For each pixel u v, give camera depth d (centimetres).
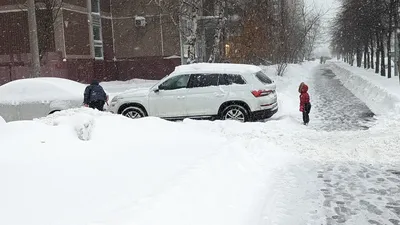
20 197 502
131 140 847
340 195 629
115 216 448
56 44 2644
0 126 775
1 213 459
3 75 2692
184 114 1306
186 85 1312
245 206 559
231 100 1276
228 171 687
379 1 2683
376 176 726
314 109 1684
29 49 2659
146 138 883
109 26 3209
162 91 1314
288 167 788
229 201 563
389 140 931
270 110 1290
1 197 500
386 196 622
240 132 1078
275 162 819
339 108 1702
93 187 550
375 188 660
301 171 762
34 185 541
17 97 1354
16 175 568
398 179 706
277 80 2739
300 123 1310
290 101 1745
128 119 1001
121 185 564
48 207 480
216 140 948
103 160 674
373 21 2892
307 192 643
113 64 3228
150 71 3192
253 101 1262
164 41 3142
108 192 536
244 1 2689
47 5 2536
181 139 912
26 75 2656
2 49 2689
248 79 1285
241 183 650
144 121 1007
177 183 562
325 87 2944
